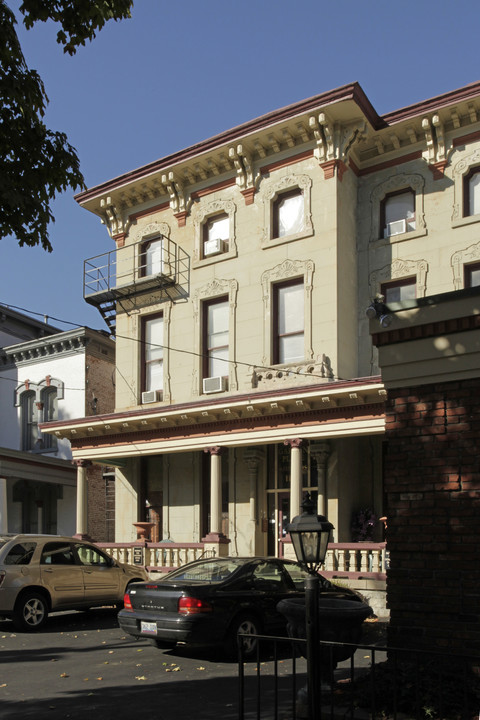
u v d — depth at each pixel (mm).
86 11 8859
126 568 15742
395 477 7570
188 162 22438
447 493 7246
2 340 31719
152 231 23750
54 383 28641
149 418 20516
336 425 17609
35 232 9523
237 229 21766
